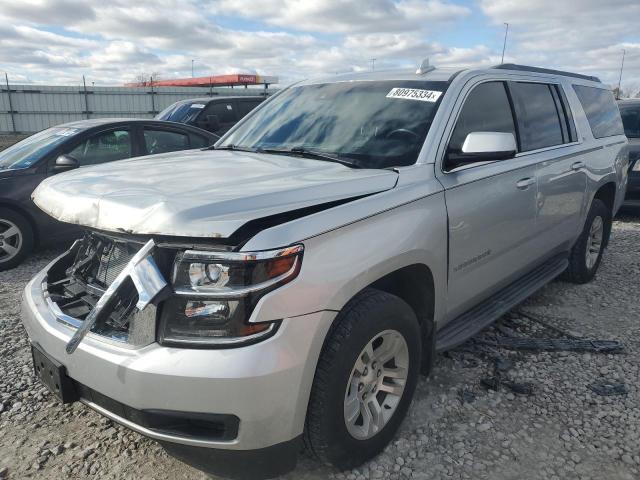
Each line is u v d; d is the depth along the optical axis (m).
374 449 2.63
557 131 4.36
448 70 3.58
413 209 2.71
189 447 2.23
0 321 4.39
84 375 2.25
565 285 5.25
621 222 8.23
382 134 3.19
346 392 2.36
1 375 3.51
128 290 2.21
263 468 2.23
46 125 33.22
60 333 2.36
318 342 2.21
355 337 2.32
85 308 2.51
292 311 2.12
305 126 3.58
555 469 2.62
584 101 4.92
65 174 2.87
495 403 3.17
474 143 2.90
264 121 3.94
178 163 3.09
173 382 2.04
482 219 3.22
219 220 2.05
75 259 2.80
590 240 5.17
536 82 4.21
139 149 6.88
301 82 4.24
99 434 2.91
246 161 3.12
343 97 3.67
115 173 2.77
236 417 2.07
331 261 2.25
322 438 2.33
